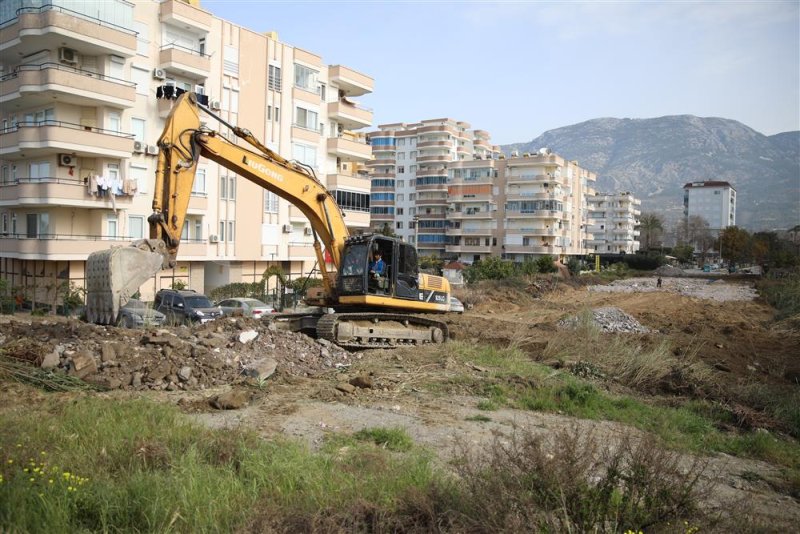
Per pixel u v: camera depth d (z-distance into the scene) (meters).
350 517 4.55
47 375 8.77
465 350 13.91
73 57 27.00
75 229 27.95
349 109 42.75
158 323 16.66
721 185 176.50
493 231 77.75
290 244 38.16
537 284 47.28
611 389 12.33
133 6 28.66
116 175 28.44
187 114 11.59
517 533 4.13
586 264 81.06
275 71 36.62
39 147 25.80
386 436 7.41
